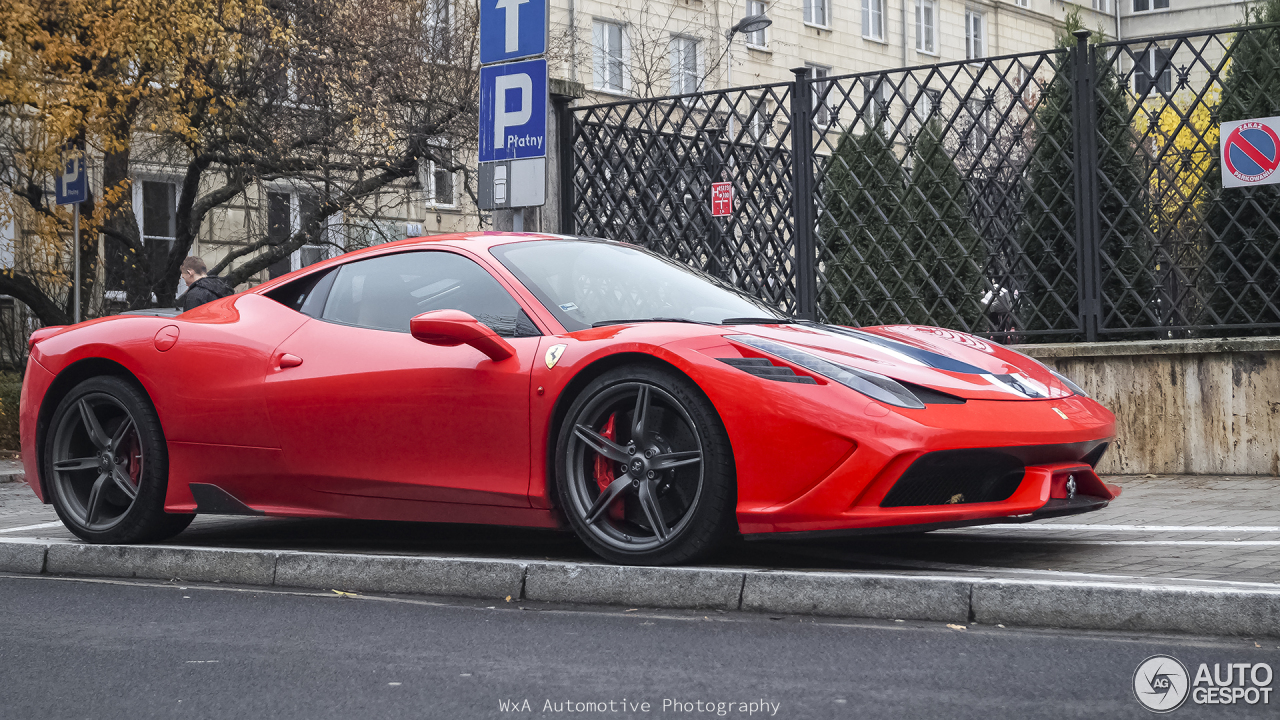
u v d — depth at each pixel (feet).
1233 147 21.09
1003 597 10.05
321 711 7.88
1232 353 20.90
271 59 39.14
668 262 15.10
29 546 14.79
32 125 33.81
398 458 13.15
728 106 25.53
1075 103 22.27
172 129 37.14
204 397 14.30
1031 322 23.07
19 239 40.60
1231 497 18.02
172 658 9.50
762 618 10.61
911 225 24.06
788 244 24.93
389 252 14.42
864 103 24.21
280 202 54.34
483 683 8.48
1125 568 11.53
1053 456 11.75
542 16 20.49
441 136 45.52
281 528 16.84
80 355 15.16
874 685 8.18
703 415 11.48
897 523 10.85
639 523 12.16
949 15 108.58
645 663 8.98
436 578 12.25
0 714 7.98
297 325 14.34
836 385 11.19
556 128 27.27
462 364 12.82
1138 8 120.67
